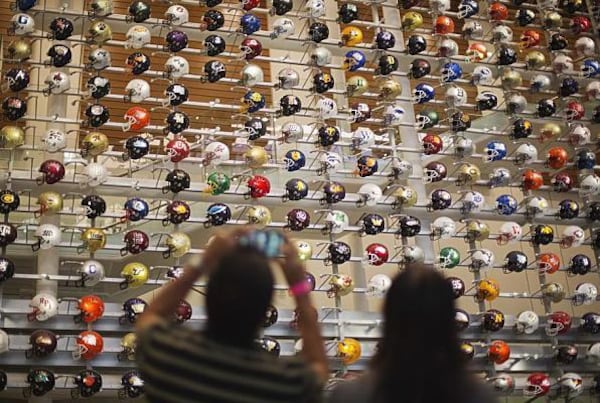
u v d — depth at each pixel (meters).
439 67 5.59
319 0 5.20
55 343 3.98
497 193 6.96
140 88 4.60
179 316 4.10
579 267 5.20
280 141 4.98
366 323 4.75
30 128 5.10
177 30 4.96
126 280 4.25
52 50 4.54
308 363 1.59
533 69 5.79
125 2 6.55
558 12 6.18
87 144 4.39
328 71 6.28
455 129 5.23
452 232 4.95
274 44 5.28
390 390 1.46
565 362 4.96
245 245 1.68
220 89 6.70
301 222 4.62
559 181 5.46
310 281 4.64
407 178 5.14
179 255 4.39
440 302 1.50
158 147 5.61
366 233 4.81
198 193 4.80
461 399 1.45
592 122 5.75
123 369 4.40
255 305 1.58
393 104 5.26
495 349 4.73
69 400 5.58
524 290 7.10
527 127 5.40
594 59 5.98
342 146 5.28
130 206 4.37
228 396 1.50
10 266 4.06
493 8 5.69
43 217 4.40
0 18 6.26
